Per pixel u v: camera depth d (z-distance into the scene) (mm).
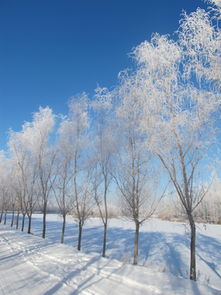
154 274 6820
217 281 8812
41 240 13859
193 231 7359
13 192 23656
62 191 15445
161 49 7453
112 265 7809
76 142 14172
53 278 6398
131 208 10211
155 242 16266
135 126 9812
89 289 5570
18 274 6785
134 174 9969
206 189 7738
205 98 6785
